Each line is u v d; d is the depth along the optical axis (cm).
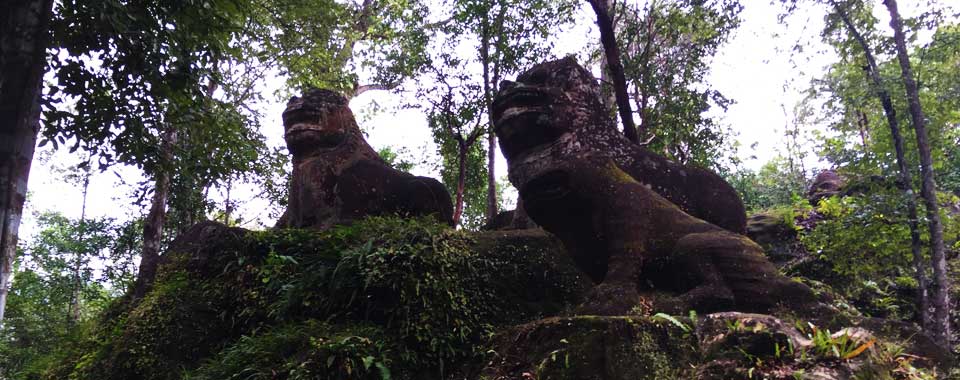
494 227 720
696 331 386
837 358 338
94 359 573
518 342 410
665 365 371
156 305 571
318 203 673
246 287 557
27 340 1386
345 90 1264
